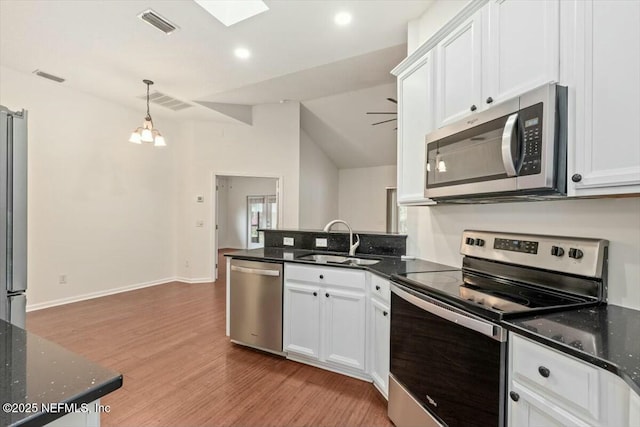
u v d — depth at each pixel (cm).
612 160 102
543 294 137
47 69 341
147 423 173
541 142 117
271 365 240
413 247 256
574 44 114
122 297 430
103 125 434
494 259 171
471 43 163
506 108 133
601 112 105
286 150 563
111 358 250
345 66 339
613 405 77
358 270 214
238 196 1014
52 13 239
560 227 145
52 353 77
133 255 477
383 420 177
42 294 376
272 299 251
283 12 240
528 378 100
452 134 166
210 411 184
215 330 312
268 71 350
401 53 307
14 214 173
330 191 827
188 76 359
